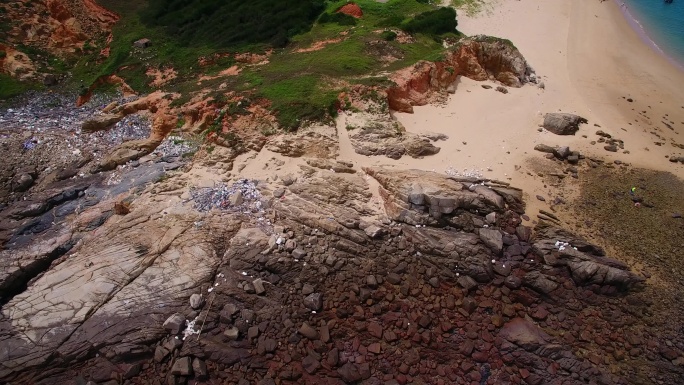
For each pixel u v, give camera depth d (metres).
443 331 16.72
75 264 17.59
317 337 16.17
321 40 33.25
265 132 23.20
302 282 17.69
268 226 19.34
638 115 29.59
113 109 27.19
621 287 17.92
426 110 27.16
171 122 24.73
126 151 23.45
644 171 24.22
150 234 18.69
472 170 23.03
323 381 15.19
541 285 17.84
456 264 18.56
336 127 23.97
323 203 20.14
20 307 16.08
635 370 15.71
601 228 20.67
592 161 24.67
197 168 22.17
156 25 35.94
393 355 15.98
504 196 21.38
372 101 25.20
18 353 14.87
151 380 14.82
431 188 20.16
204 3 36.88
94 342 15.23
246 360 15.47
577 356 16.08
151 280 17.02
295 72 27.42
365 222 19.61
